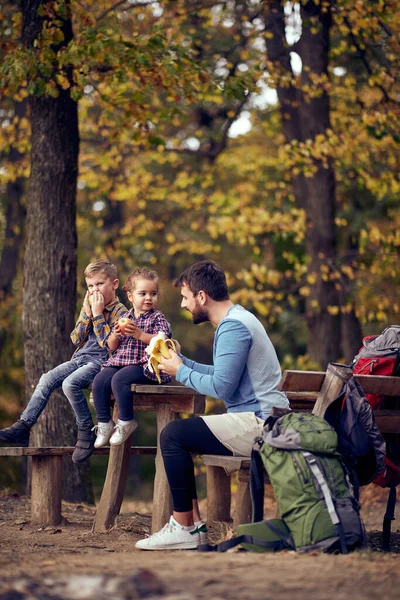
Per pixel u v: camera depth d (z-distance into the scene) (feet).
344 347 52.85
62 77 26.76
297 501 12.98
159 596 9.33
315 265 43.32
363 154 43.11
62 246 27.96
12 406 58.29
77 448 18.11
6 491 27.02
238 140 53.31
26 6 28.76
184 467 14.71
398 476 16.62
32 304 27.68
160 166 66.95
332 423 14.52
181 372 15.11
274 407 14.14
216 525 18.15
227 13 41.37
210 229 48.32
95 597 9.29
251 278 44.88
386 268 46.80
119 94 30.50
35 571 11.16
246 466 14.10
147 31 38.73
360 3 34.53
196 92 31.99
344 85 43.42
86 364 18.58
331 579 10.29
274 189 55.36
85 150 53.06
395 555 12.73
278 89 42.42
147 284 17.39
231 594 9.41
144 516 23.27
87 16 28.81
